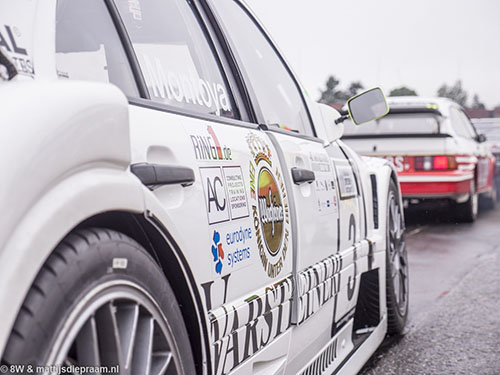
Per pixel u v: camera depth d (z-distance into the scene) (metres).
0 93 1.23
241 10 2.81
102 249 1.34
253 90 2.51
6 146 1.15
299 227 2.46
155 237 1.55
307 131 3.07
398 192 4.20
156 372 1.52
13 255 1.12
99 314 1.35
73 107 1.29
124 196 1.40
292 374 2.43
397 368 3.51
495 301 4.99
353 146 9.77
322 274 2.67
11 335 1.13
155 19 2.06
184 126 1.83
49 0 1.53
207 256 1.77
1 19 1.37
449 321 4.43
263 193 2.18
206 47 2.31
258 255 2.08
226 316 1.82
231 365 1.88
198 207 1.76
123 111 1.44
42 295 1.18
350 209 3.23
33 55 1.42
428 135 9.39
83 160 1.30
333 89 65.88
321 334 2.77
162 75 1.97
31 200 1.17
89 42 1.72
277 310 2.21
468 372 3.45
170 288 1.59
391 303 3.85
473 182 10.31
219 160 1.93
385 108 3.46
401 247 4.16
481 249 7.54
